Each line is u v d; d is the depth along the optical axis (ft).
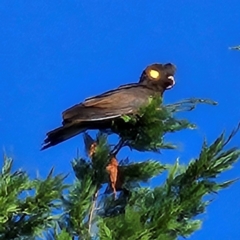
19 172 37.91
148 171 42.29
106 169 41.32
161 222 36.55
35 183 37.93
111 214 40.57
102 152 41.50
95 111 42.55
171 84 46.34
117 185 41.91
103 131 42.78
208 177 39.01
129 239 35.37
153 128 41.09
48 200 37.58
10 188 36.50
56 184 37.81
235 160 39.06
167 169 42.65
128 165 42.50
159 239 35.88
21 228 38.45
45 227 38.70
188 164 39.91
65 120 42.86
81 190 39.60
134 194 41.11
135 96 43.78
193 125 41.19
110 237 35.35
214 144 39.09
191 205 37.68
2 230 37.83
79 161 41.86
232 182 39.09
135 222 35.78
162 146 41.81
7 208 35.88
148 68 46.60
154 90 45.91
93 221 39.24
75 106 43.09
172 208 37.04
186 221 38.60
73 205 38.91
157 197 38.96
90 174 41.14
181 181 39.17
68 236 35.68
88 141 42.32
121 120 42.04
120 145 42.04
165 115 40.83
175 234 38.09
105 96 43.55
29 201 37.50
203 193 37.86
